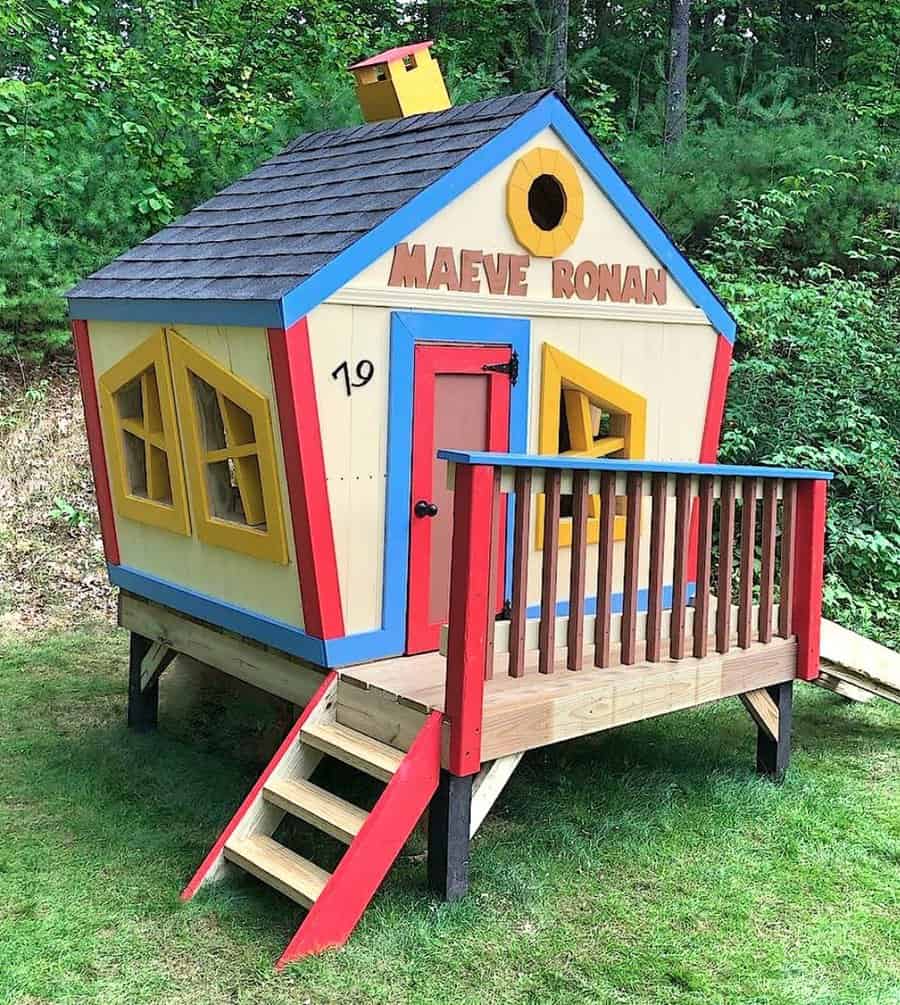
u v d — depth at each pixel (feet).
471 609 12.80
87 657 23.88
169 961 12.22
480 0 53.52
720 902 13.94
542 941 12.82
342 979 11.89
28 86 35.19
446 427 15.96
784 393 30.32
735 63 53.31
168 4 46.85
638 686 15.12
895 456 30.83
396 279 15.02
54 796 16.76
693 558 19.75
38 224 32.73
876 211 38.11
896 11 47.52
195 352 15.80
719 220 37.52
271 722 20.16
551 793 17.06
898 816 16.78
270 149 37.22
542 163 16.58
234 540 15.88
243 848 13.60
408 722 13.55
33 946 12.45
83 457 31.09
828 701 22.41
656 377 18.70
